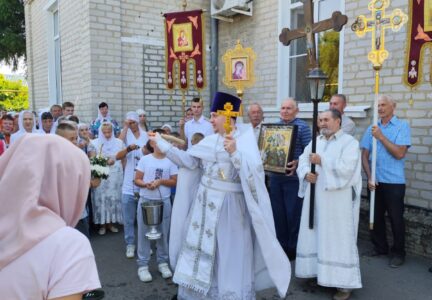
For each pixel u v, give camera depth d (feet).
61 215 3.77
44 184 3.61
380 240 14.71
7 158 3.64
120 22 24.02
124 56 24.41
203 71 19.06
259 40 22.43
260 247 9.74
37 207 3.46
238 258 9.78
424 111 14.65
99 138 17.63
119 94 24.34
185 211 11.02
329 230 11.19
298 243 12.08
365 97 16.58
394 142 13.50
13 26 51.24
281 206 14.74
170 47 19.84
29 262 3.43
